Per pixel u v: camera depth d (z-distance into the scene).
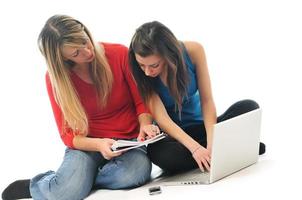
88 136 2.17
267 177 1.90
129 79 2.16
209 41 3.28
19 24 3.14
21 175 2.59
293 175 1.89
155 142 2.14
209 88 2.15
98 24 3.18
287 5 3.19
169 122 2.11
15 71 3.19
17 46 3.16
